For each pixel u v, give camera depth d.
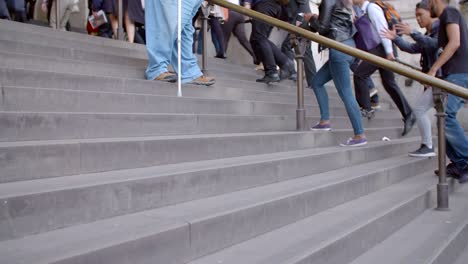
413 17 10.52
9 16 6.09
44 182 2.35
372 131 6.21
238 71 7.59
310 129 5.31
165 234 2.12
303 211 3.12
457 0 9.43
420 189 4.25
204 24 5.76
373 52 6.17
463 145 4.69
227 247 2.48
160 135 3.62
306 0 7.11
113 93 3.73
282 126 4.99
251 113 5.11
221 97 5.27
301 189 3.22
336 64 4.94
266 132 4.58
